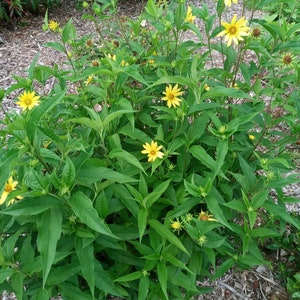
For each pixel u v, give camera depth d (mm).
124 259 625
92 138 678
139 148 719
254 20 646
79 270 553
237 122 544
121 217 657
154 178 659
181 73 712
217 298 736
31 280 594
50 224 452
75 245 532
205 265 702
